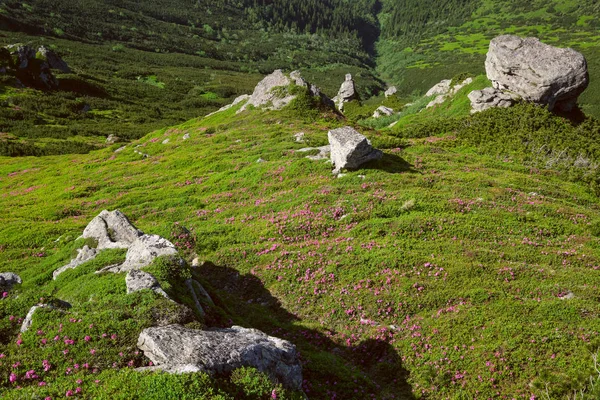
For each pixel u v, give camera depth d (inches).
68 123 5684.1
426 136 2225.6
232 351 493.7
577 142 1855.3
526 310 767.7
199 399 399.9
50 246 1365.7
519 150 1860.2
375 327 800.3
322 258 1015.0
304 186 1439.5
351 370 697.0
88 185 2081.7
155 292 639.8
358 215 1185.4
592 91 7150.6
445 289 856.3
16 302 624.4
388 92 4207.7
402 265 936.3
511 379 641.0
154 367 465.1
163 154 2495.1
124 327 551.5
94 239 1083.3
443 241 1042.1
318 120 2551.7
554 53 2114.9
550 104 2129.7
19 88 6348.4
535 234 1085.8
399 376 689.0
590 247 1023.6
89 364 498.0
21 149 4082.2
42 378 484.1
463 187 1346.0
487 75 2410.2
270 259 1052.5
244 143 2224.4
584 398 562.9
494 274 896.3
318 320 855.7
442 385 652.7
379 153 1528.1
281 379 518.0
